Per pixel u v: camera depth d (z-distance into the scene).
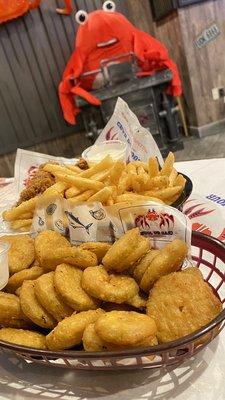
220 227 0.37
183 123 1.56
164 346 0.19
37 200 0.34
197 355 0.24
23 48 1.35
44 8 1.33
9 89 1.38
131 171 0.37
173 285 0.24
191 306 0.22
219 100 1.48
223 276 0.27
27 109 1.42
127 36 1.28
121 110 0.45
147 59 1.31
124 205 0.29
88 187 0.35
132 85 1.27
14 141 1.44
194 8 1.33
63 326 0.22
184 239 0.27
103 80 1.32
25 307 0.25
